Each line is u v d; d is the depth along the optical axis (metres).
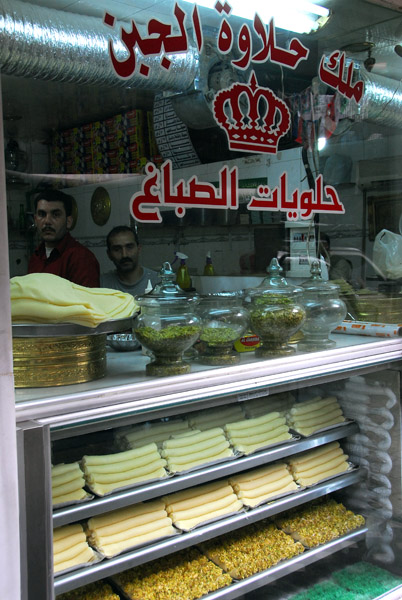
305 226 2.17
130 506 1.60
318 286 1.92
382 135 2.38
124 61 1.63
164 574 1.66
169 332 1.46
